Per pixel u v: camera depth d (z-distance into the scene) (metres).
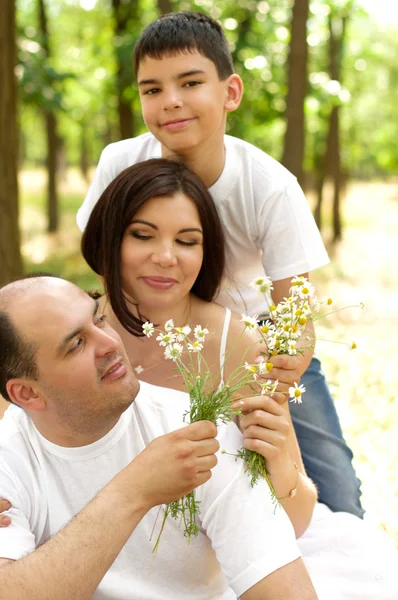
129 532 1.71
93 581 1.67
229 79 2.80
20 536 1.80
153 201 2.28
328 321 8.18
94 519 1.68
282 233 2.98
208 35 2.68
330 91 12.07
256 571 1.82
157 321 2.45
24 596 1.62
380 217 20.16
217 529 1.88
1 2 6.54
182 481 1.73
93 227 2.43
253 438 1.96
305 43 9.05
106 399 1.81
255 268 3.23
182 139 2.70
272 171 2.96
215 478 1.89
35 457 1.93
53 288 1.81
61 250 12.99
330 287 9.90
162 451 1.74
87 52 16.11
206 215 2.37
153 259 2.29
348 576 2.21
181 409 2.02
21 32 11.20
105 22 14.66
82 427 1.85
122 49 10.91
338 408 5.18
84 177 30.66
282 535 1.87
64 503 1.93
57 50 18.89
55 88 11.52
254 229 3.03
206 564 1.97
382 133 35.06
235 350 2.46
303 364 2.53
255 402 1.99
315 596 1.82
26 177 39.41
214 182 2.90
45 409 1.84
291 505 2.10
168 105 2.65
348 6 12.45
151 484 1.72
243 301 3.23
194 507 1.84
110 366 1.81
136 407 1.99
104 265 2.38
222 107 2.78
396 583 2.18
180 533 1.92
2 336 1.79
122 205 2.29
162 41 2.63
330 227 16.42
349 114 22.31
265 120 11.92
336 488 3.33
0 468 1.90
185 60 2.63
